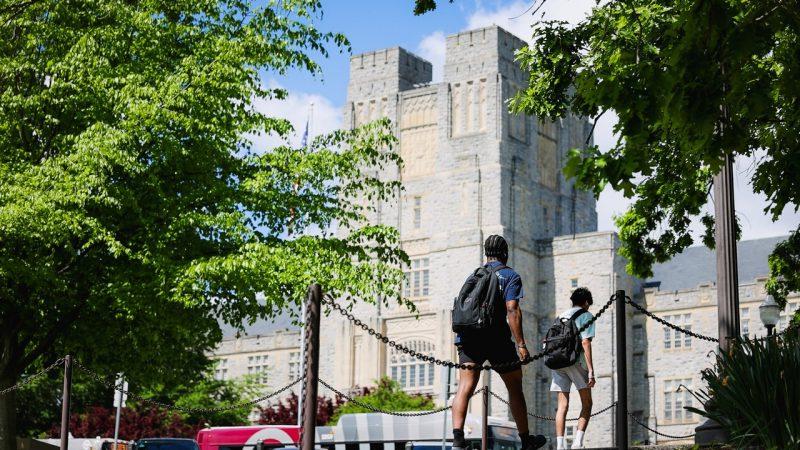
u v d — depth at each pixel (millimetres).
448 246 79312
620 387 13672
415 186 82438
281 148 28250
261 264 25703
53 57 26797
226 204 27031
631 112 10938
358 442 33406
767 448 12977
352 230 28844
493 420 32156
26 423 60156
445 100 82312
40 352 27641
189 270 25062
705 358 77000
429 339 78438
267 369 95125
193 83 26484
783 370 13258
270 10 28734
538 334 79750
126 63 26953
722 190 18156
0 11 26516
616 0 16891
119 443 40594
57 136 26766
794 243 26250
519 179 80625
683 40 10531
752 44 10477
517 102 23391
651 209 23422
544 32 21609
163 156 26188
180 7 28422
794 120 13086
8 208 23703
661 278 83438
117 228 26016
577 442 15680
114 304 25781
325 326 83000
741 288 77125
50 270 24750
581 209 86875
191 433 64188
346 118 86375
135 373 29922
